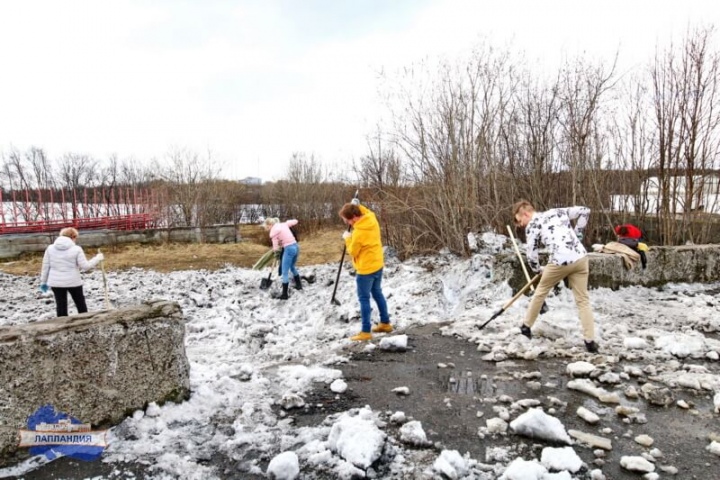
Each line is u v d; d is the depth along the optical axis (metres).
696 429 3.03
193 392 3.46
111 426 2.97
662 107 9.38
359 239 5.18
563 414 3.25
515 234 10.10
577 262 4.37
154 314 3.20
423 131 10.24
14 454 2.63
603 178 10.34
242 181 30.30
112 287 9.76
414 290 7.46
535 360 4.33
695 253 7.30
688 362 4.20
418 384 3.85
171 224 21.27
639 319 5.43
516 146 10.60
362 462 2.55
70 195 23.33
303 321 7.54
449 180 10.05
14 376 2.61
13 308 8.01
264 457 2.73
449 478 2.48
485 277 6.82
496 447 2.82
